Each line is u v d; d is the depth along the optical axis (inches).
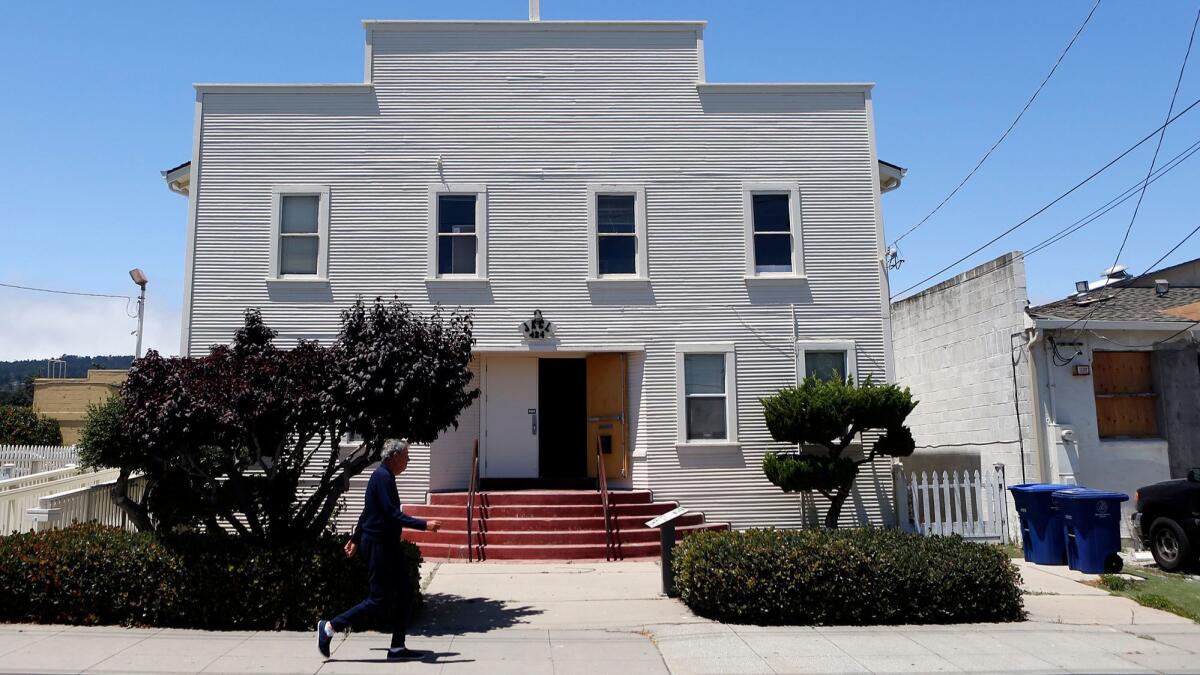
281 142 644.7
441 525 579.5
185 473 459.5
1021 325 618.8
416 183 645.3
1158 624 381.4
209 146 642.2
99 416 466.9
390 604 315.3
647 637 353.7
